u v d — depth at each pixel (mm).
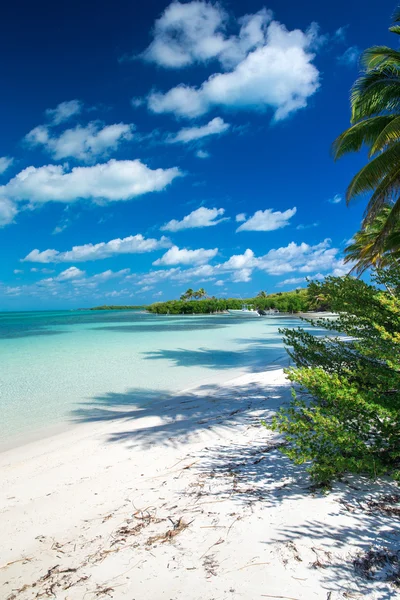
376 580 2223
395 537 2627
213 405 7859
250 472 4059
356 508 3059
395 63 10711
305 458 3162
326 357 4316
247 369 13336
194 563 2533
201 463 4535
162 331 36156
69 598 2305
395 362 3182
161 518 3227
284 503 3250
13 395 9930
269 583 2268
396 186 10422
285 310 88938
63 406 8727
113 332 35875
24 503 3865
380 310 3854
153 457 4957
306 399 7211
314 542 2639
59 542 3023
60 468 4867
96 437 6207
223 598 2172
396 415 2928
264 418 6340
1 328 45375
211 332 33688
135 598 2242
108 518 3352
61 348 21641
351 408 3133
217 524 3012
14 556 2871
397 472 2980
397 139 10320
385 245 13070
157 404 8578
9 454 5656
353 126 11164
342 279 4176
